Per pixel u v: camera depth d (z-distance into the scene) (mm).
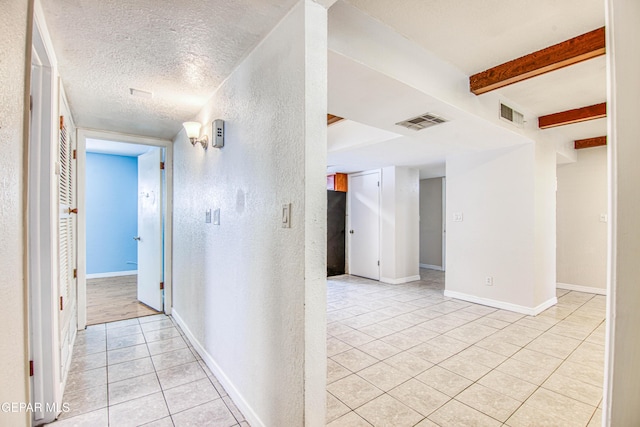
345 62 1719
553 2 1678
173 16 1413
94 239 5586
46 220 1766
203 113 2523
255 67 1683
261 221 1600
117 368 2348
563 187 4988
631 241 442
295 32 1349
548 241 3902
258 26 1494
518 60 2230
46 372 1754
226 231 2047
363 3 1680
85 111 2666
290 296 1360
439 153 4367
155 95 2330
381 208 5707
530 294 3625
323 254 1319
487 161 3998
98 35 1564
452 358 2531
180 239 3186
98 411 1842
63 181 2287
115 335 2982
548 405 1910
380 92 2119
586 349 2701
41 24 1389
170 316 3537
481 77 2445
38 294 1751
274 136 1491
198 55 1760
